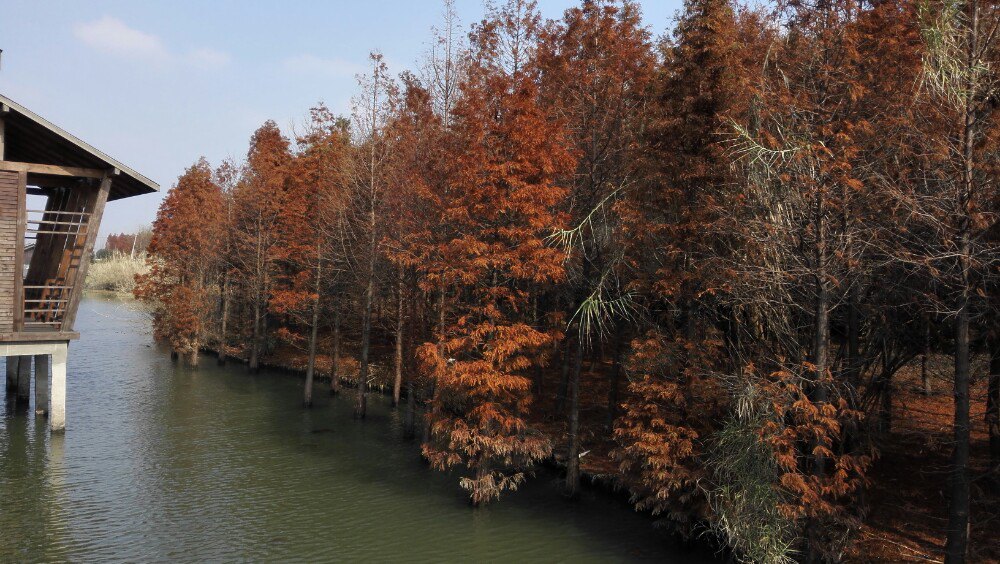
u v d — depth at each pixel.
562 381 23.23
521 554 14.25
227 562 13.57
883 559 12.10
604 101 17.34
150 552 13.95
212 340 45.00
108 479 18.58
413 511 16.69
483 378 16.20
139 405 28.08
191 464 20.19
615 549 14.55
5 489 17.52
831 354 14.57
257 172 37.47
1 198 20.12
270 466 20.20
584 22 17.17
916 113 11.90
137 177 22.02
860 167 11.55
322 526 15.61
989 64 10.82
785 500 12.12
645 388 14.69
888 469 15.69
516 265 16.20
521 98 16.25
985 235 11.82
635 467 17.55
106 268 92.31
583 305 16.36
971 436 17.19
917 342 14.53
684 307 15.10
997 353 12.87
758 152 11.45
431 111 21.92
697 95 14.72
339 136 29.41
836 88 12.32
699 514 14.20
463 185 16.98
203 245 40.00
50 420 22.62
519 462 18.44
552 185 17.08
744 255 13.59
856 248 12.23
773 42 13.80
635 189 15.87
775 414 12.07
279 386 33.22
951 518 10.71
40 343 21.73
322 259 28.88
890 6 12.84
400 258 19.14
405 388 29.73
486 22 18.94
